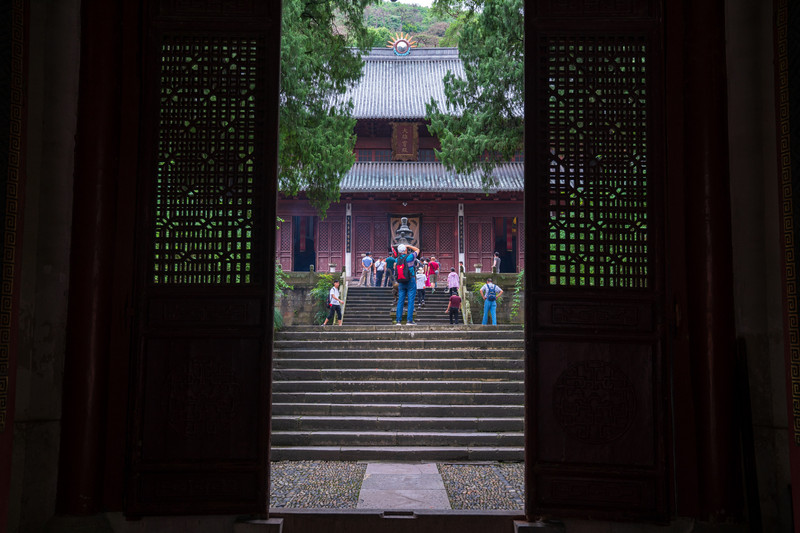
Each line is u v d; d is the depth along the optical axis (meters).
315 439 6.75
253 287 3.55
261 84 3.70
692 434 3.36
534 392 3.48
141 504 3.39
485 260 26.56
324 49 10.60
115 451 3.41
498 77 11.41
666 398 3.39
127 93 3.58
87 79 3.50
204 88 3.71
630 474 3.37
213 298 3.54
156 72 3.63
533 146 3.64
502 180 25.81
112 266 3.48
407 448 6.55
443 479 5.44
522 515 3.52
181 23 3.67
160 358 3.49
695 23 3.53
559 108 3.69
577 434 3.44
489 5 10.95
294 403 7.68
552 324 3.51
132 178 3.54
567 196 3.62
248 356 3.52
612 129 3.65
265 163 3.63
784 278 2.95
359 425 7.10
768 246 3.36
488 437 6.73
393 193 25.88
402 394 7.68
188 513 3.40
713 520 3.27
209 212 3.62
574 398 3.47
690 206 3.47
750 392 3.35
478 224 26.80
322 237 26.58
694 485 3.33
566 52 3.70
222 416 3.47
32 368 3.34
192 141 3.64
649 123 3.57
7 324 2.93
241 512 3.42
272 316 3.56
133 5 3.62
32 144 3.42
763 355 3.34
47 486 3.31
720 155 3.45
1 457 2.88
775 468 3.27
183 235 3.61
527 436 3.48
